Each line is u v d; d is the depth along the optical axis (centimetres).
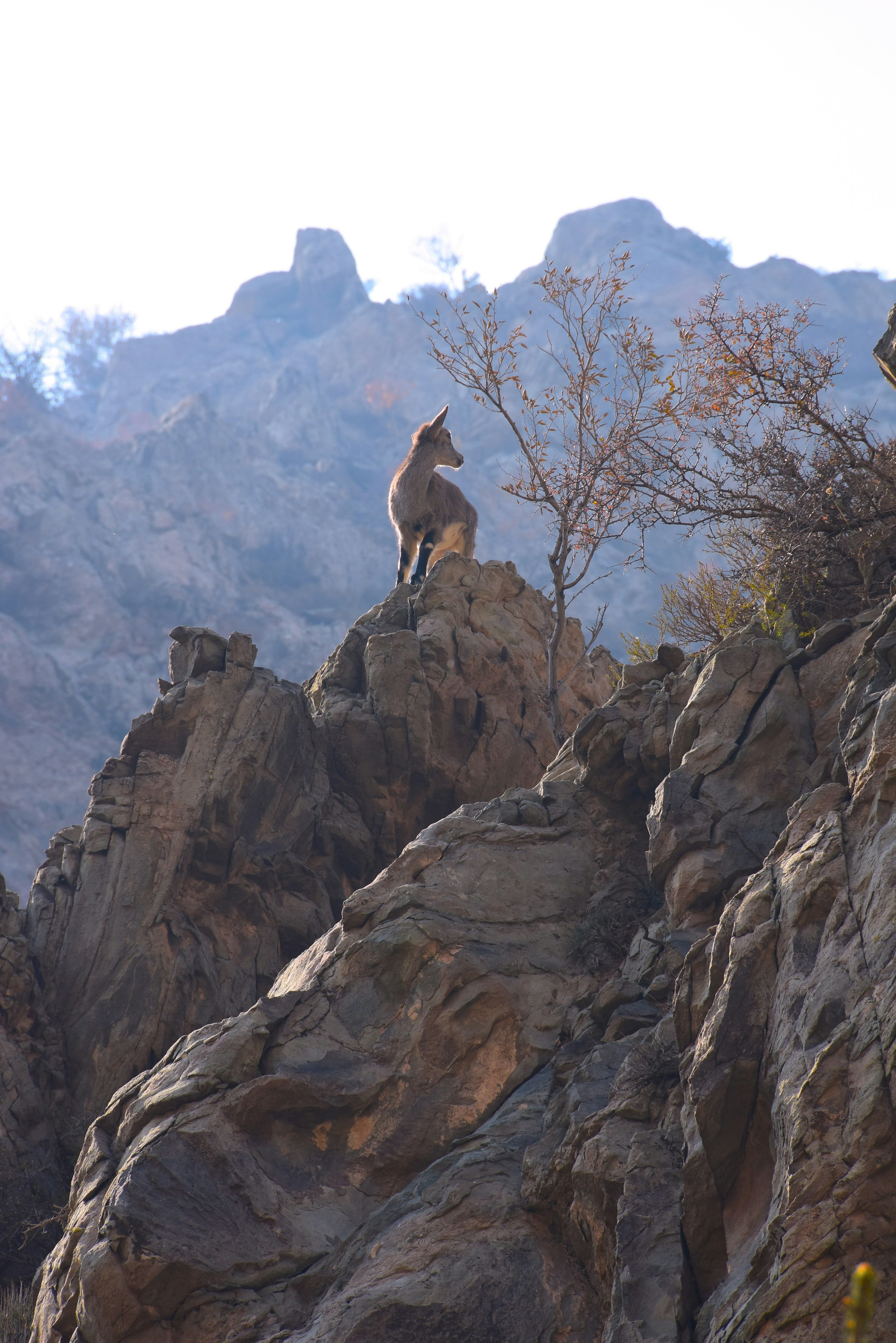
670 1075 1944
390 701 4853
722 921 1956
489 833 2919
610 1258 1789
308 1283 2069
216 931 4175
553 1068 2344
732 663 2739
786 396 2920
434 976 2512
